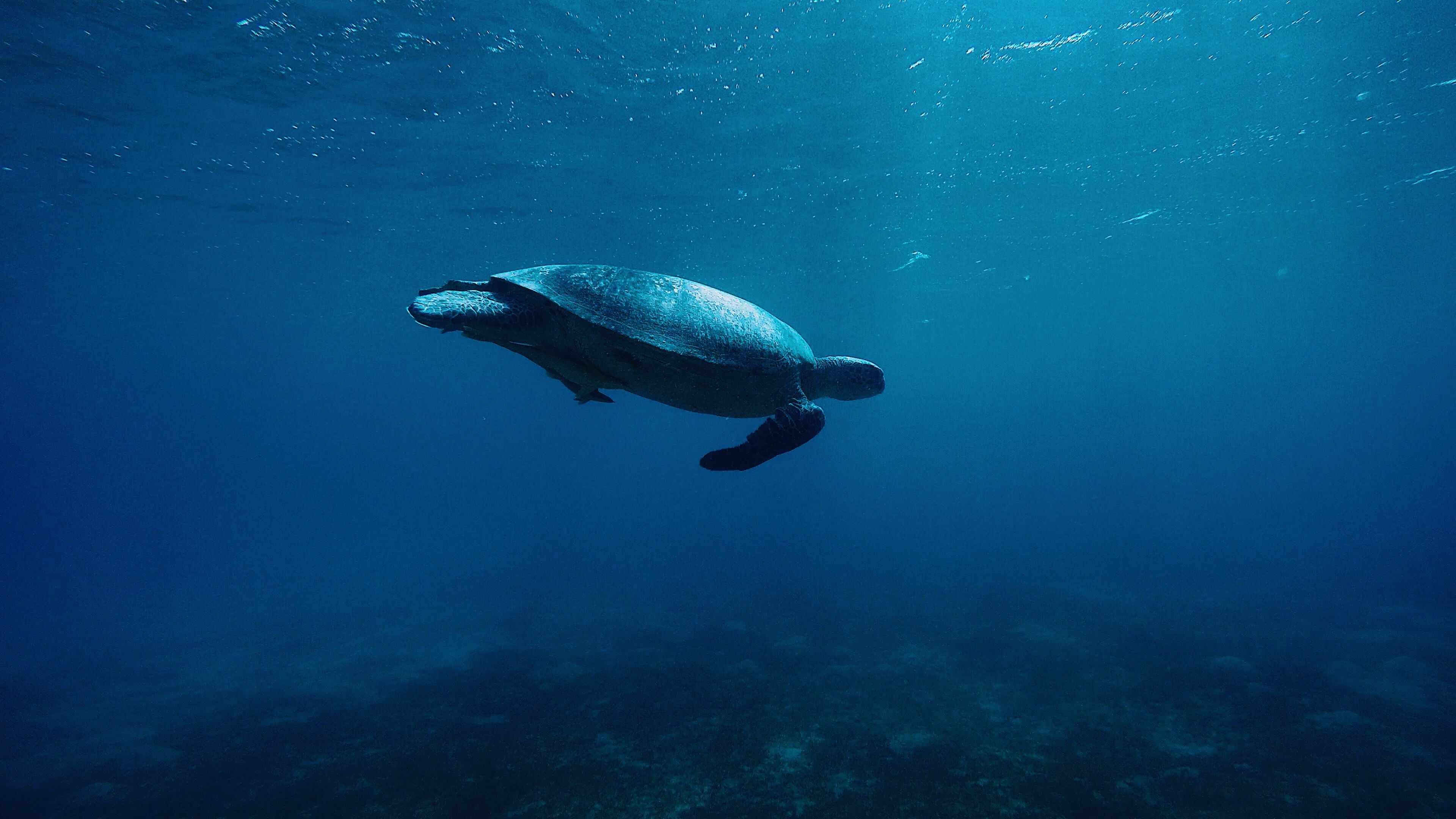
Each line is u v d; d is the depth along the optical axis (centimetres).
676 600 1961
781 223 1791
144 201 1507
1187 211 1828
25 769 935
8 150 1227
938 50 1027
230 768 888
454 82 1073
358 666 1414
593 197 1560
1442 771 772
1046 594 1803
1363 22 972
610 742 920
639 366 380
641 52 1014
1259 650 1255
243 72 1030
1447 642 1280
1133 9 941
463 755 893
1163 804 717
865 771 815
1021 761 828
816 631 1516
